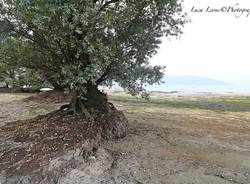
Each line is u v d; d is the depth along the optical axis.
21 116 23.84
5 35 16.11
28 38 16.77
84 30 14.66
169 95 54.53
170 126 22.34
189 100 43.72
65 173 14.07
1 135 17.19
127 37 16.88
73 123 16.91
